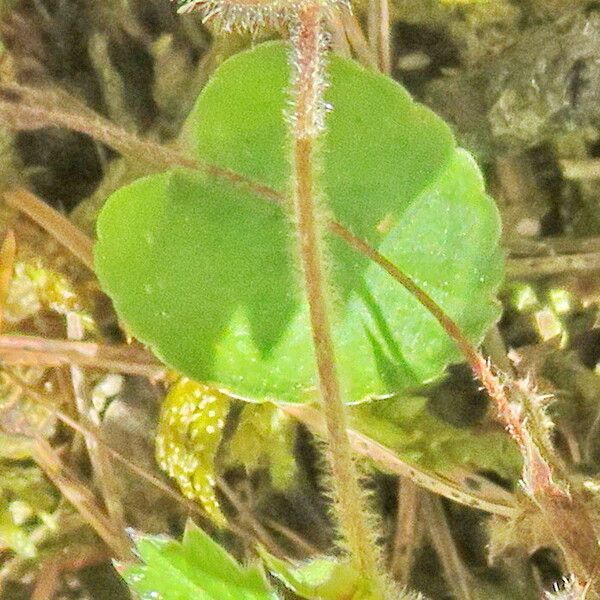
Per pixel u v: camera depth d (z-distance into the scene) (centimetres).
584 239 12
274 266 11
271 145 11
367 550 10
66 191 12
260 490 12
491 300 11
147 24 12
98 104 12
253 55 11
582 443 12
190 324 11
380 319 11
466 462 12
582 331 12
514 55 12
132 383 12
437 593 12
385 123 11
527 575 12
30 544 12
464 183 11
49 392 12
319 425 11
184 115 12
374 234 11
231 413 12
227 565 10
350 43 12
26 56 12
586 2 12
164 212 11
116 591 12
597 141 12
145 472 12
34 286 12
